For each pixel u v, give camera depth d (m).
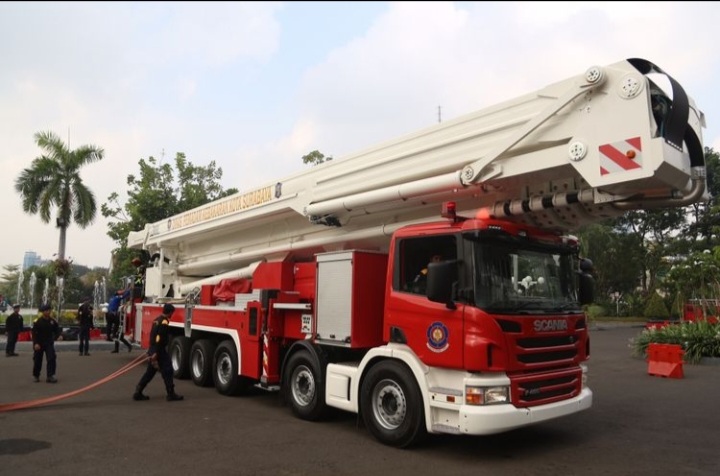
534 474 5.64
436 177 6.67
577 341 6.82
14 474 5.50
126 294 15.45
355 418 8.09
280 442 6.80
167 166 26.42
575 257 7.30
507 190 6.37
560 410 6.25
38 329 11.52
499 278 6.11
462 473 5.66
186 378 11.91
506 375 5.88
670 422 8.09
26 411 8.58
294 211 9.26
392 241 6.89
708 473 5.72
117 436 7.05
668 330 16.55
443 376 6.11
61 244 31.05
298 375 8.12
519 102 6.09
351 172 7.95
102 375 12.64
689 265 19.64
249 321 9.20
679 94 5.43
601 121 5.38
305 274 8.57
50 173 30.69
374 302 7.38
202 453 6.30
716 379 12.38
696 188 5.69
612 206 5.88
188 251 13.56
